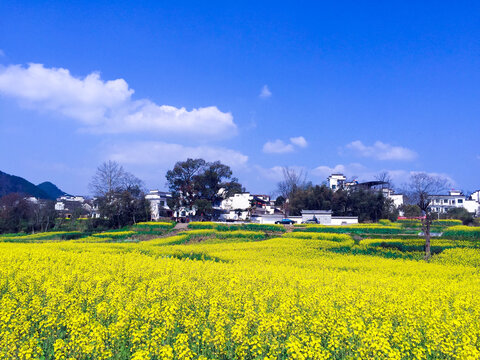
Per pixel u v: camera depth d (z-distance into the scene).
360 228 52.31
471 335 9.96
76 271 17.45
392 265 25.59
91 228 67.50
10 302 11.80
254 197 114.19
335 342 9.39
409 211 77.25
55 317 10.87
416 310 12.62
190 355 8.29
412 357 9.45
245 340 9.18
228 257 28.56
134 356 8.05
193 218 82.19
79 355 8.76
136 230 62.38
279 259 27.81
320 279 18.62
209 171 79.50
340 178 114.62
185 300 13.52
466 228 47.19
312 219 69.62
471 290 17.09
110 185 72.12
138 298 12.82
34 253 24.77
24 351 8.32
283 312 11.51
